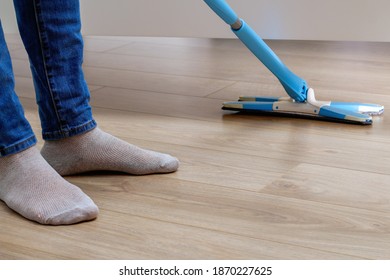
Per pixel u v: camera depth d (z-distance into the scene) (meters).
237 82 2.07
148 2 2.69
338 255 0.97
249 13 2.58
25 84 2.11
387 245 1.00
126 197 1.20
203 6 2.64
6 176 1.16
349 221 1.08
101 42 2.78
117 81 2.12
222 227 1.07
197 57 2.45
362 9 2.47
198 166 1.35
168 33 2.71
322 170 1.32
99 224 1.09
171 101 1.86
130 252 0.99
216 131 1.58
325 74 2.12
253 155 1.41
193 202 1.17
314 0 2.51
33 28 1.19
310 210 1.13
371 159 1.38
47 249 1.00
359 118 1.61
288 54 2.42
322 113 1.64
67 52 1.22
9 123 1.13
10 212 1.15
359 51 2.46
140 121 1.67
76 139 1.29
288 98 1.74
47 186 1.14
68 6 1.20
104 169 1.31
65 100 1.25
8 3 2.96
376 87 1.96
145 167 1.30
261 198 1.18
